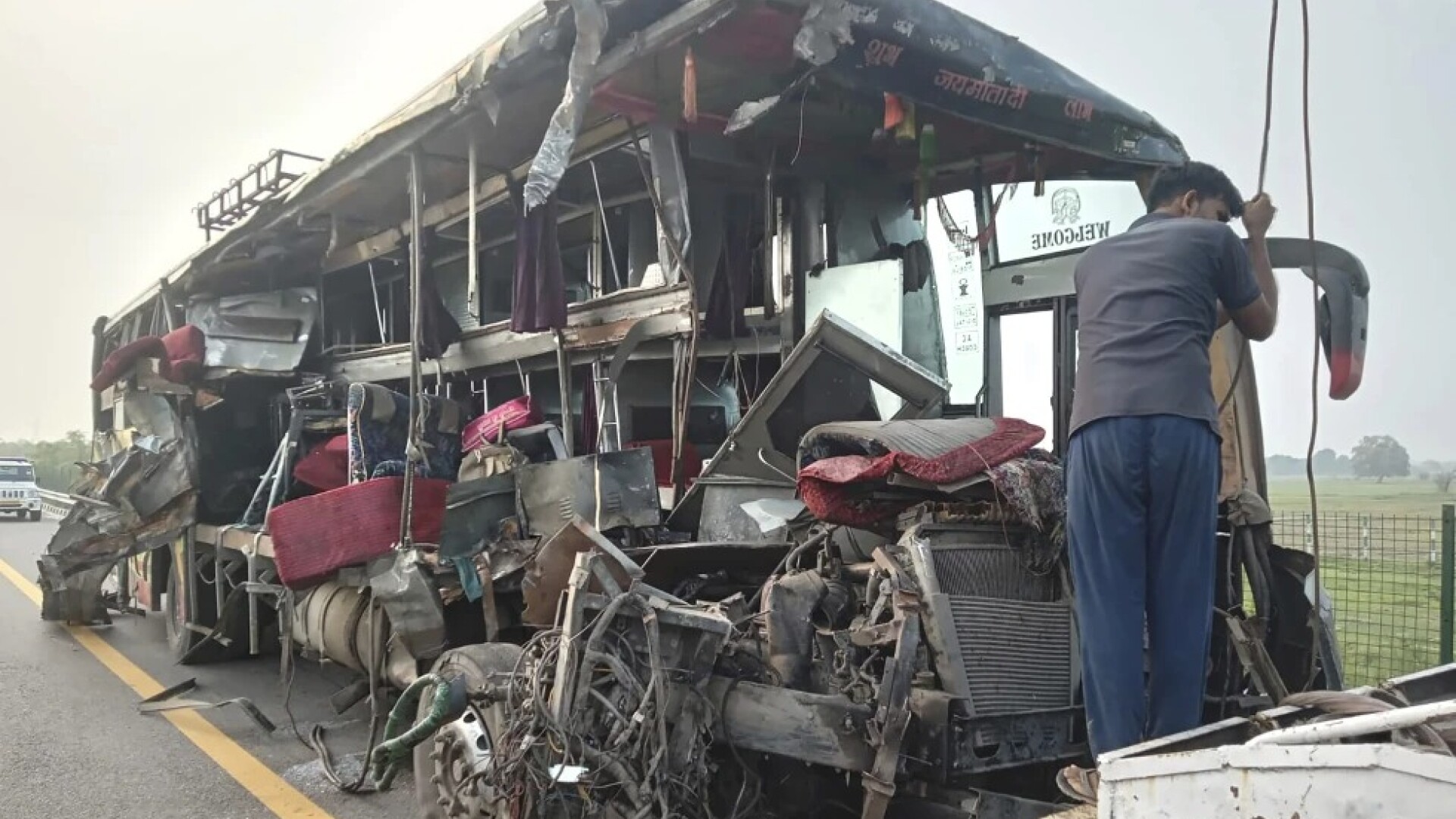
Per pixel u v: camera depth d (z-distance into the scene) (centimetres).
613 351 670
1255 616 412
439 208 749
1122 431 279
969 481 374
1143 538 279
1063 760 354
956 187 723
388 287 998
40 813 482
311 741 601
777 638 367
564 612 369
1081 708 359
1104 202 664
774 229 684
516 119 553
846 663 356
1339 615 619
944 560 359
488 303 842
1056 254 691
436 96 521
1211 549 277
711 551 441
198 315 922
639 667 357
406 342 906
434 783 402
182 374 862
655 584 465
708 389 705
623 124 598
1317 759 173
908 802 344
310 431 776
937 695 333
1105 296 296
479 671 406
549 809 332
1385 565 604
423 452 557
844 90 486
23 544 1839
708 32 404
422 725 387
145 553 1002
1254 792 182
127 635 987
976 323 723
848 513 402
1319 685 408
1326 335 603
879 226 713
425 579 502
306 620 650
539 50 450
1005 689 346
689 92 420
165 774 541
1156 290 288
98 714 671
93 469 965
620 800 341
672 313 612
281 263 949
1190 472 274
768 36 419
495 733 377
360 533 537
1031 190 705
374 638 542
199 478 862
